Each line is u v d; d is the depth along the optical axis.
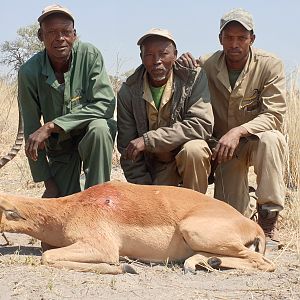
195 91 3.17
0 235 3.21
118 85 5.50
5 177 4.75
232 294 2.29
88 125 3.17
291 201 3.86
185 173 3.14
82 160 3.23
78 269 2.55
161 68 3.10
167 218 2.69
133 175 3.26
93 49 3.25
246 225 2.68
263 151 3.09
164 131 3.11
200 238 2.59
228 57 3.26
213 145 3.29
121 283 2.37
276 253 2.97
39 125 3.34
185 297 2.24
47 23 3.11
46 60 3.22
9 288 2.24
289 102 4.87
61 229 2.72
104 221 2.68
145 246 2.68
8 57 9.66
